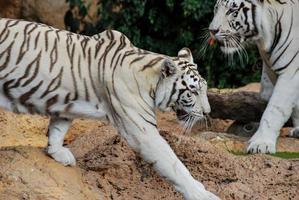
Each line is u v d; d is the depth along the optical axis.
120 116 10.71
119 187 11.66
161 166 10.67
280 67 14.98
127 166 11.88
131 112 10.66
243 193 11.67
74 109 10.82
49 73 10.66
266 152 14.35
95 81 10.75
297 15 14.96
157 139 10.70
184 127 10.88
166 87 10.66
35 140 15.02
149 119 10.73
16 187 10.64
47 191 10.64
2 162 10.91
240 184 11.83
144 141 10.66
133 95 10.66
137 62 10.74
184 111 10.77
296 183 11.88
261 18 14.80
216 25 14.75
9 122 15.14
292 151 14.69
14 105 10.82
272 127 14.66
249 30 14.87
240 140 15.25
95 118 10.90
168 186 11.80
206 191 10.70
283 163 12.27
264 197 11.62
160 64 10.72
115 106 10.70
